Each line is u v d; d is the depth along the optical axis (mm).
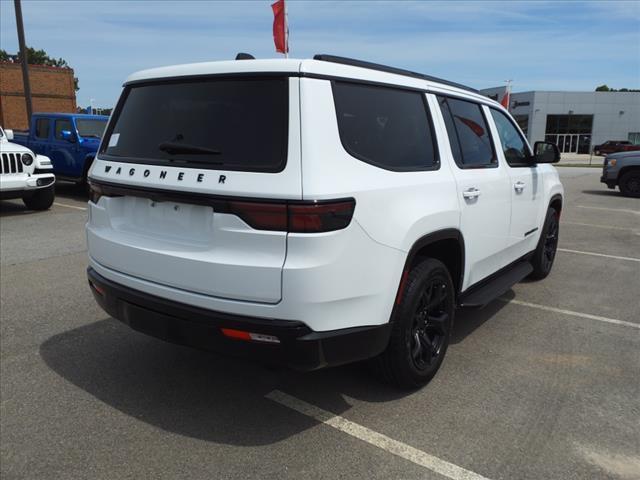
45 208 10586
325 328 2570
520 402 3236
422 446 2781
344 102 2738
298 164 2455
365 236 2654
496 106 4578
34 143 13305
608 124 55469
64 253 6941
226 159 2617
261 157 2539
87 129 12406
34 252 6988
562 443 2812
